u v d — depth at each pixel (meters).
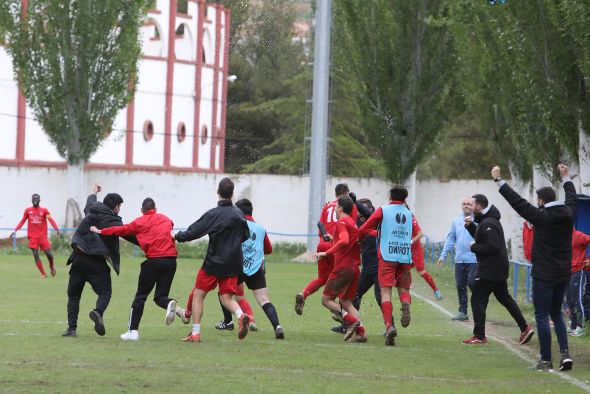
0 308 39.06
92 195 30.45
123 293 47.66
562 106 49.84
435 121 89.12
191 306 31.78
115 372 23.09
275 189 99.06
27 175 97.56
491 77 63.75
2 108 102.44
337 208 31.23
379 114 89.62
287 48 114.88
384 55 88.75
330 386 22.00
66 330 30.64
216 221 28.95
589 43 45.03
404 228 30.59
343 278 31.06
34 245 56.03
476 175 138.50
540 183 62.78
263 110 133.00
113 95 92.94
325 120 79.25
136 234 29.36
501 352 29.27
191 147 122.75
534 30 50.47
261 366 24.80
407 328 36.28
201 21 121.75
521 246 80.44
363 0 88.50
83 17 90.44
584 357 28.31
